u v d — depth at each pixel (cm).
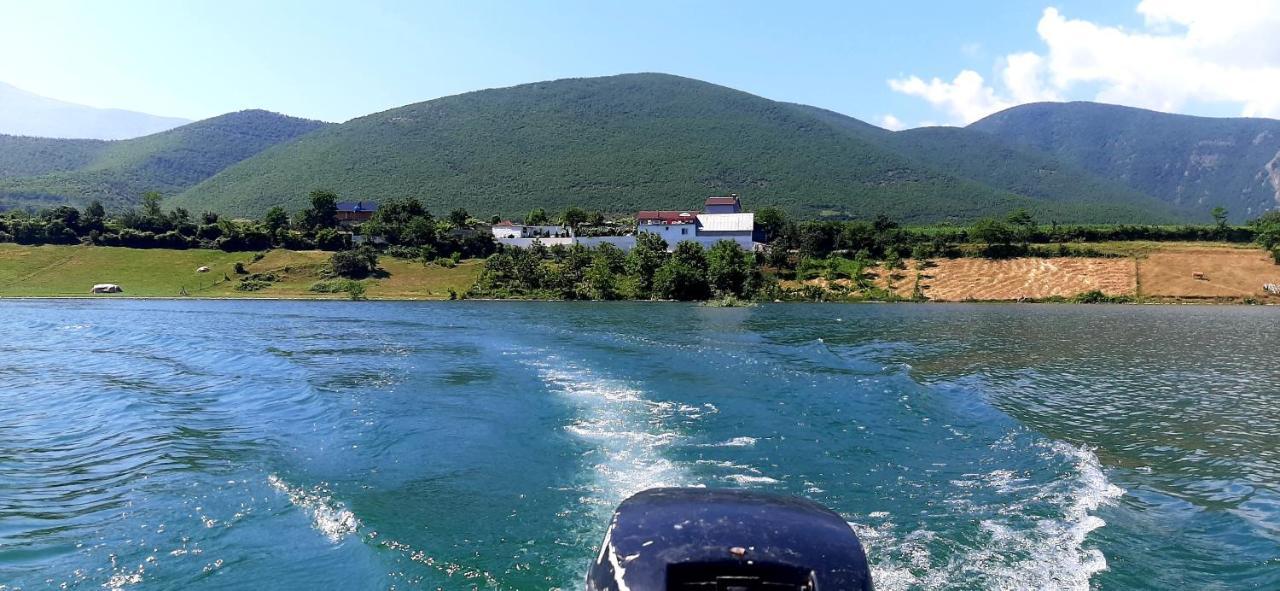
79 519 1241
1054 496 1370
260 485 1402
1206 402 2369
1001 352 3612
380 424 1903
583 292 8656
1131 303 7606
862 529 1178
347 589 962
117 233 10400
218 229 10962
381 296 8619
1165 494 1415
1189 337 4359
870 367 3003
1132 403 2344
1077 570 1033
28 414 2122
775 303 7912
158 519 1225
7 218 10688
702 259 8994
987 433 1883
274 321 5388
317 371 2812
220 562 1052
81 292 8588
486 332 4409
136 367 3048
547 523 1200
